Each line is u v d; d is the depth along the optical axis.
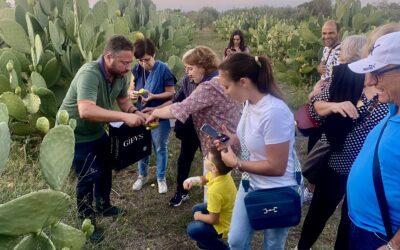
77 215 2.62
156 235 3.12
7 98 3.75
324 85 2.54
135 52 3.45
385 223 1.38
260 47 12.95
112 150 2.89
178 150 4.87
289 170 1.97
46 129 1.88
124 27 5.30
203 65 2.71
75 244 1.62
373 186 1.44
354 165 1.61
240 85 1.88
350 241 1.66
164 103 3.48
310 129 2.55
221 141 2.23
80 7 4.73
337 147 2.25
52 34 4.16
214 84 2.54
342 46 2.46
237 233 2.12
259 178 1.98
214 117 2.59
